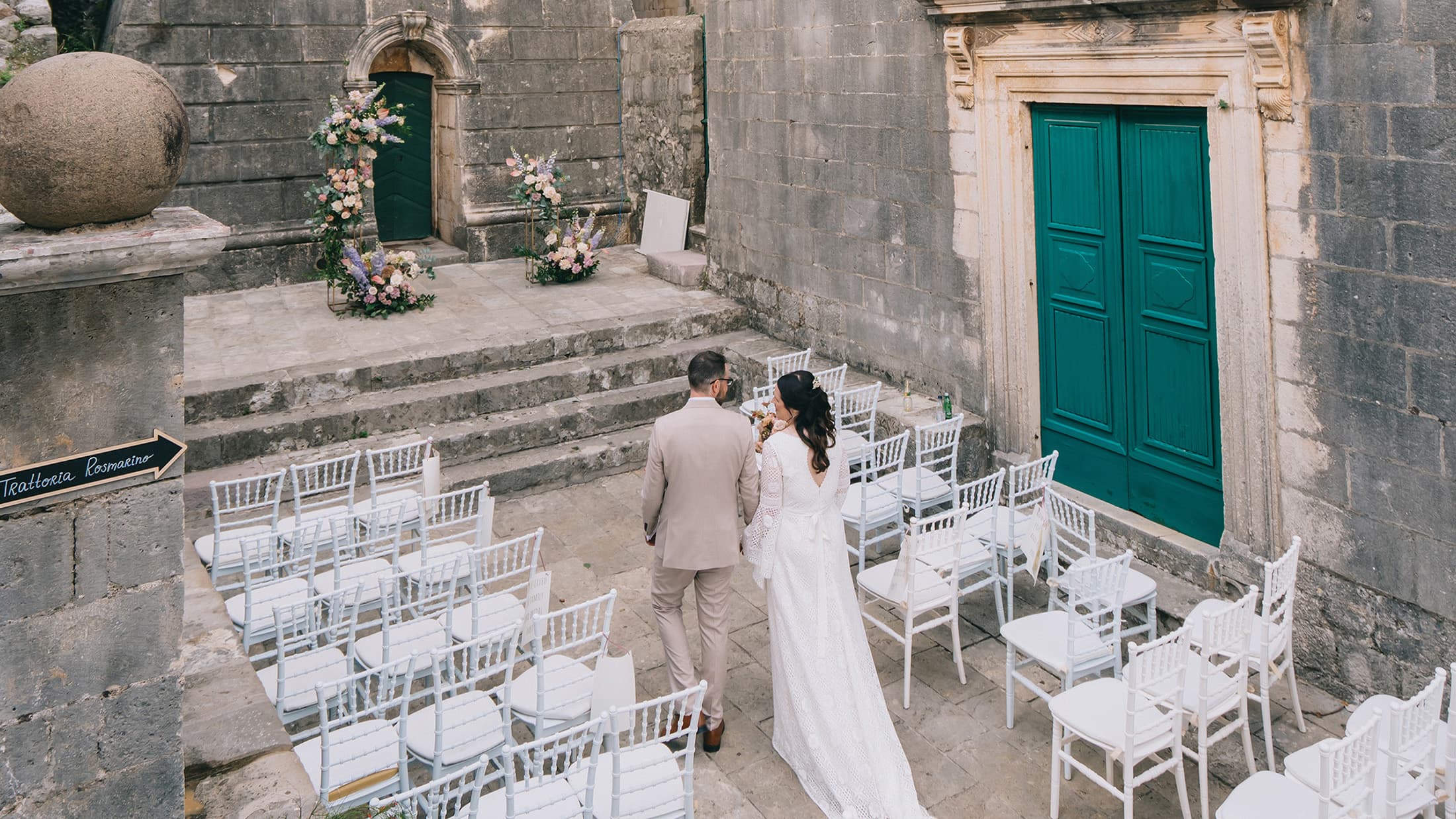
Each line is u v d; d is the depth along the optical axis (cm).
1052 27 650
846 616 483
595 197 1312
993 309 740
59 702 321
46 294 299
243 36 1079
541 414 876
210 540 610
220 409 812
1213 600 542
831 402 789
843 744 464
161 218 319
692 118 1180
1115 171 646
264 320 1002
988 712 539
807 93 892
